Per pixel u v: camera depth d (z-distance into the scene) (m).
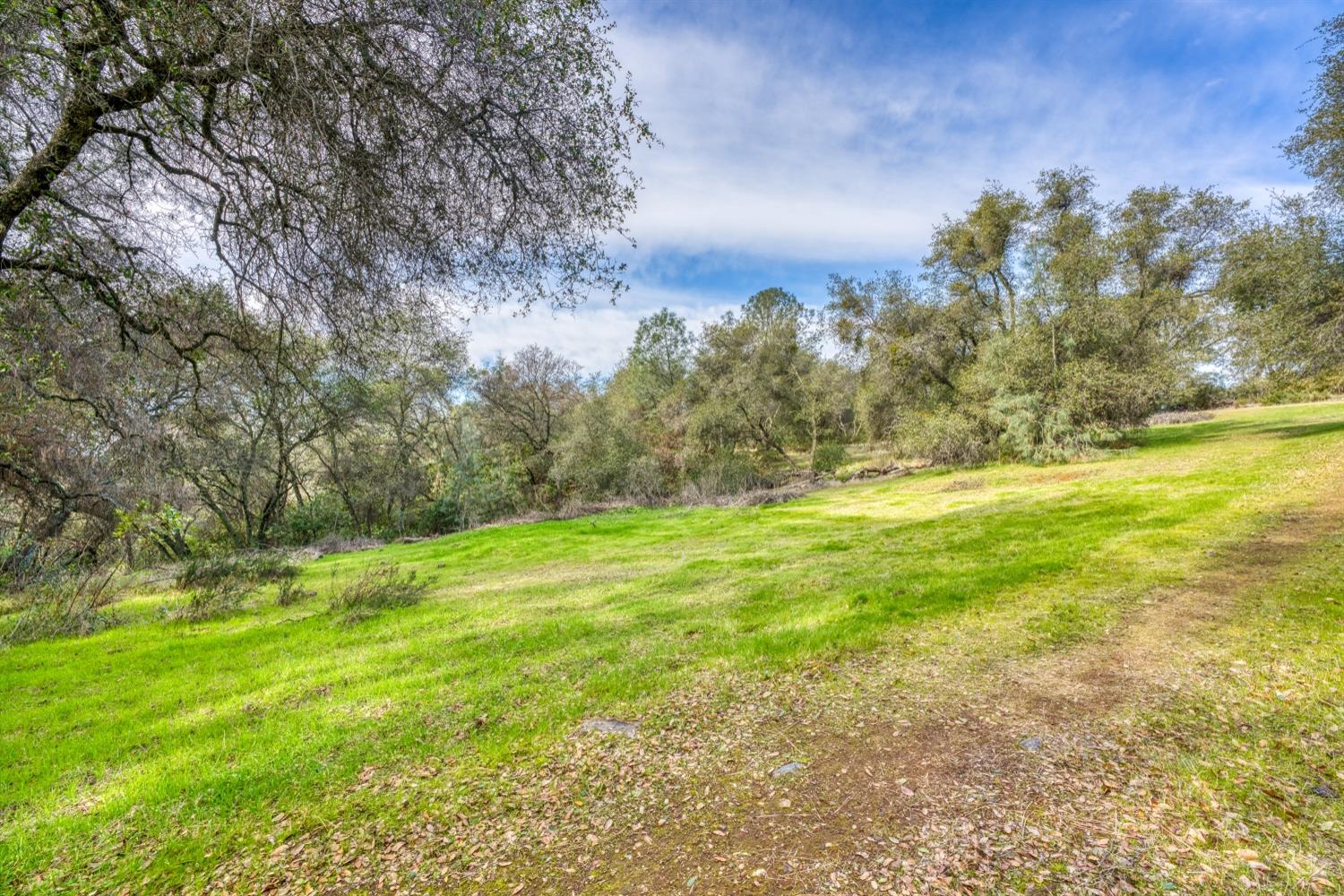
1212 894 2.42
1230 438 21.64
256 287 5.58
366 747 4.91
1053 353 22.84
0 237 5.27
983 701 4.69
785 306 38.31
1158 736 3.82
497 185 5.30
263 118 4.68
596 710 5.26
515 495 31.16
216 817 4.04
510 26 4.65
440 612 10.06
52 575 12.67
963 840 2.98
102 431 11.73
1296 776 3.20
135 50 4.46
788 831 3.26
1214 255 23.72
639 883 2.96
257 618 10.66
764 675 5.65
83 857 3.71
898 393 31.72
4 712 6.36
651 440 34.75
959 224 29.34
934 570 9.31
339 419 8.04
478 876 3.15
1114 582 7.54
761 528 18.19
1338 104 13.63
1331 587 6.30
